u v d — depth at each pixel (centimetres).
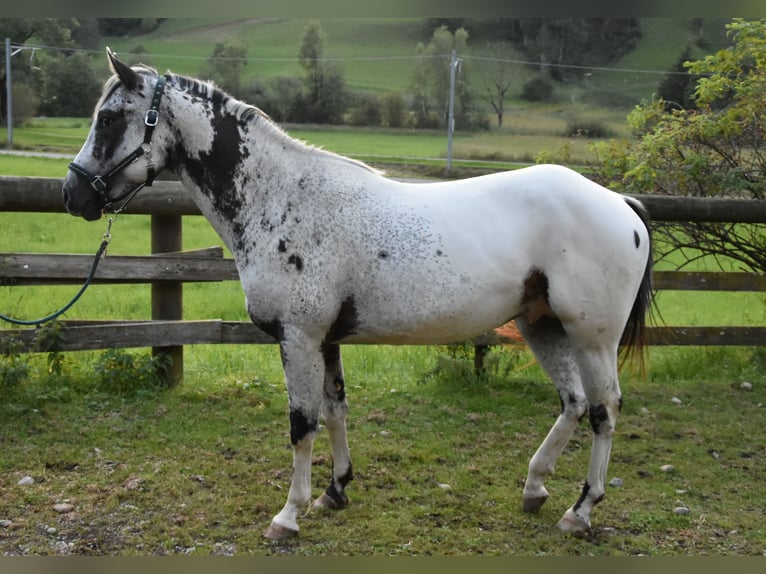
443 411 503
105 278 494
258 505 365
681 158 647
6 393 478
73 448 425
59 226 1244
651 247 354
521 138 2706
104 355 506
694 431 480
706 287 571
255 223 330
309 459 337
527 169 342
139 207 495
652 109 685
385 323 329
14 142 2531
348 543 333
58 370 507
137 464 410
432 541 337
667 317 873
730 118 614
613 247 326
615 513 368
